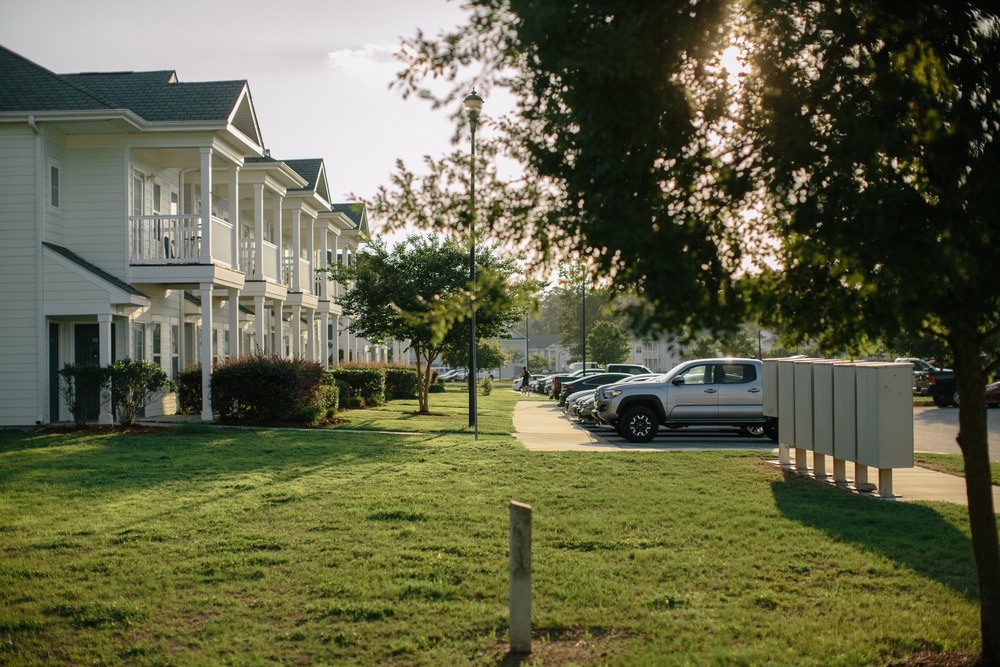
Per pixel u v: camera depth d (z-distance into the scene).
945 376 32.47
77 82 22.33
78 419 18.14
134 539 7.96
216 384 19.70
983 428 4.97
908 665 5.02
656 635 5.57
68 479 11.22
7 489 10.41
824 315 4.77
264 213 31.77
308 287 31.23
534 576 6.87
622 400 19.53
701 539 8.12
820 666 4.95
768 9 4.45
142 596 6.35
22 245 18.77
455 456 14.32
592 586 6.56
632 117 4.16
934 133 4.41
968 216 4.21
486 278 5.01
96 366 18.14
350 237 38.81
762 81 4.62
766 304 4.72
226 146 21.28
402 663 5.13
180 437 16.66
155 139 20.00
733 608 6.08
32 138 18.91
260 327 24.78
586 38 3.96
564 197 4.59
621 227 3.90
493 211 4.88
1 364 18.70
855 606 6.12
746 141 4.63
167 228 22.34
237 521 8.74
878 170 4.22
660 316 4.02
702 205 4.44
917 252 4.02
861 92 4.54
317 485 10.91
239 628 5.72
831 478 12.23
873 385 10.51
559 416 28.73
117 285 18.86
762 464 13.70
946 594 6.41
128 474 11.66
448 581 6.73
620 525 8.73
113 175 19.97
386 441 16.70
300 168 30.50
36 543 7.74
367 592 6.41
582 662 5.11
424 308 24.27
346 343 41.78
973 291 4.32
